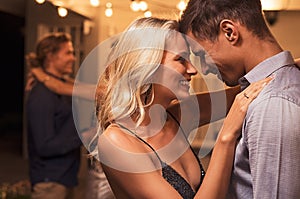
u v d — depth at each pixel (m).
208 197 1.25
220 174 1.26
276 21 3.32
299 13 4.28
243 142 1.25
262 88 1.25
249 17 1.29
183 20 1.37
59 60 2.80
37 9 7.11
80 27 5.98
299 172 1.13
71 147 2.73
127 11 4.04
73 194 2.91
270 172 1.14
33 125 2.72
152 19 1.38
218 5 1.30
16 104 13.04
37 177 2.77
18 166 7.43
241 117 1.25
